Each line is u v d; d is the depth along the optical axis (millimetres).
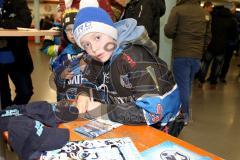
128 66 1032
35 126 852
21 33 1324
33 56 6836
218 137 2693
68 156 779
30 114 968
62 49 1530
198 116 3211
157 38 2340
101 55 1043
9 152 1637
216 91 4422
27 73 2359
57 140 826
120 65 1048
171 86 1066
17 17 2035
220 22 4383
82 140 872
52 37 1777
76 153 793
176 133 1113
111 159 765
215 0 8211
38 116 970
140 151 812
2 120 940
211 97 4051
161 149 826
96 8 1035
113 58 1063
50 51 1708
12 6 2023
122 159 766
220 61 4680
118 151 805
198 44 2738
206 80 5102
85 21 1013
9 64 2213
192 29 2686
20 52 2219
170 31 2760
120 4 2195
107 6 1612
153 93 986
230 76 5805
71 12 1415
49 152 799
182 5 2740
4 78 2260
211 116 3252
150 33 2189
